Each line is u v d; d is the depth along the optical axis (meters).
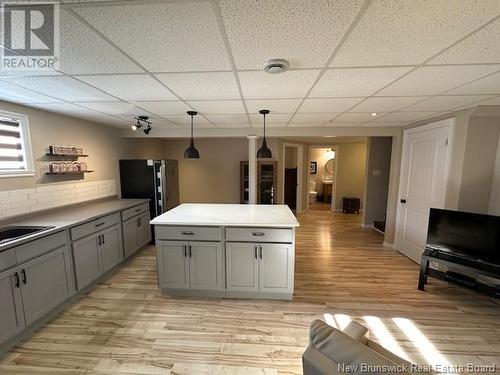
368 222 5.38
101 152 3.66
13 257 1.80
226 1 0.89
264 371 1.65
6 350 1.80
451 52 1.29
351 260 3.53
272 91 1.99
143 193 4.10
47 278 2.10
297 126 3.92
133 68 1.50
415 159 3.51
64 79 1.69
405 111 2.77
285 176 7.04
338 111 2.76
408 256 3.62
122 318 2.19
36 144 2.62
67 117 3.02
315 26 1.05
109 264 2.97
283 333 2.01
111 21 1.01
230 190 5.94
